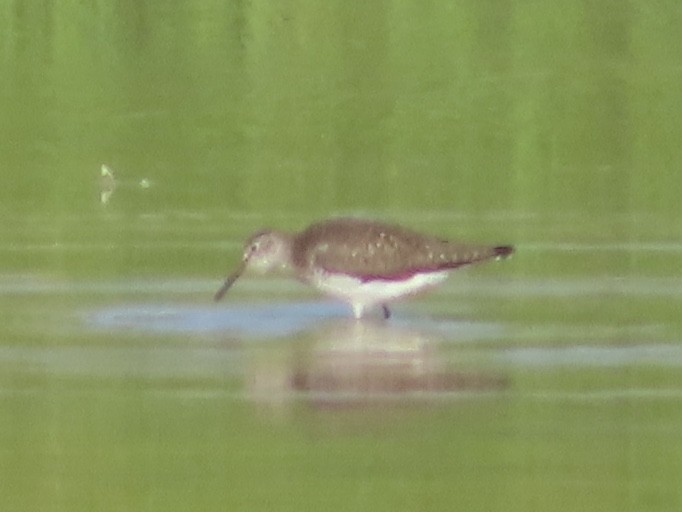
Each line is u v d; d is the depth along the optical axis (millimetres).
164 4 28828
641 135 23000
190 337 15266
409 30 27469
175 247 18406
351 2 28766
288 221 19516
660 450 12453
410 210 19953
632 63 25656
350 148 22688
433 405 13422
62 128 23453
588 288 16734
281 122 23734
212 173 21734
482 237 18641
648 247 18266
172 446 12633
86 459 12375
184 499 11656
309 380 14023
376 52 26547
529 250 18203
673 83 24828
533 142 22812
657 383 13852
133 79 25625
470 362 14445
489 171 21703
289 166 22031
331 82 25266
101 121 23828
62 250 18250
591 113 23781
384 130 23375
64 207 20188
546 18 27750
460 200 20453
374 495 11719
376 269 15836
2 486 11883
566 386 13789
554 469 12172
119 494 11750
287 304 16531
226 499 11648
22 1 28734
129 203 20391
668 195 20578
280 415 13180
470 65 25750
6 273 17312
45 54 26719
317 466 12250
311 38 27234
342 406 13438
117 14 28406
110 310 16078
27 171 21750
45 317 15797
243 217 19719
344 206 20188
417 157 22359
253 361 14531
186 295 16656
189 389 13828
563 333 15234
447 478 12016
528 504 11562
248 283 17234
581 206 20109
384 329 15570
